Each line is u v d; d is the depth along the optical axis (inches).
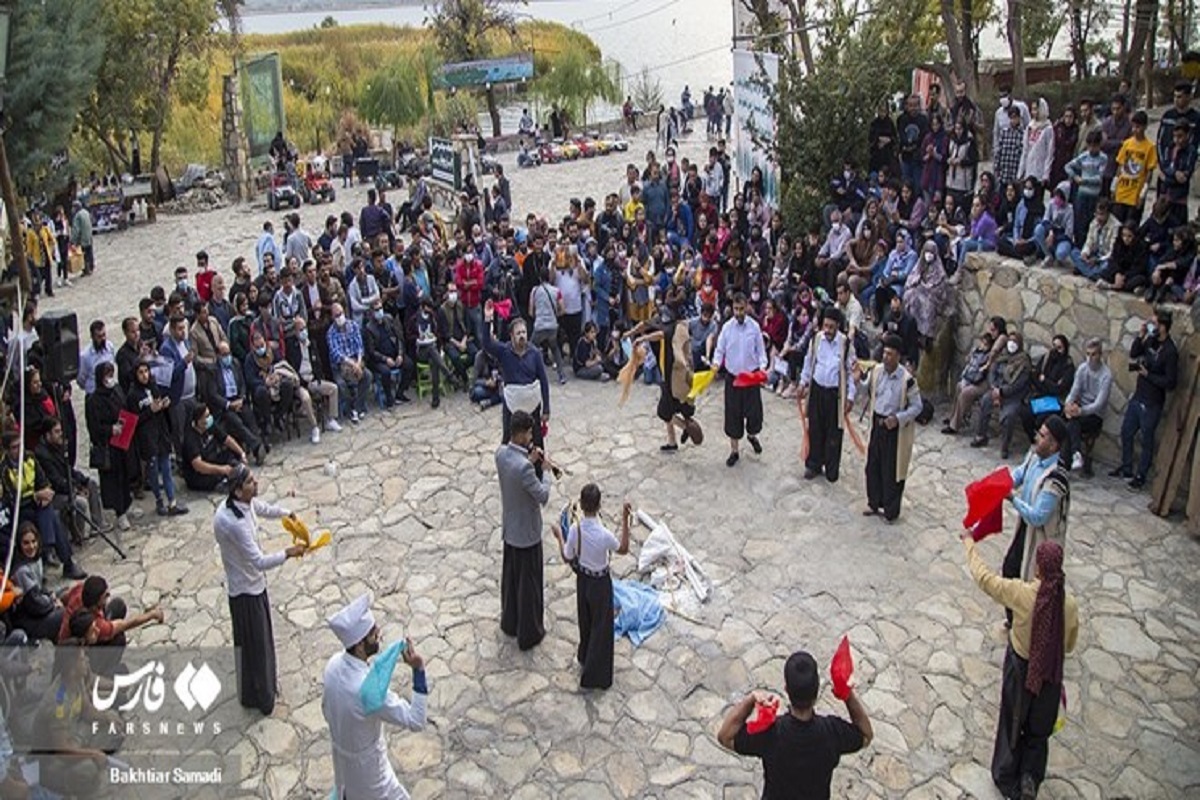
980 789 279.0
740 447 480.4
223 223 1002.1
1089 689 317.7
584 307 575.5
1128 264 440.8
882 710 308.3
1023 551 320.5
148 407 421.4
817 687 200.8
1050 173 529.3
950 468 453.4
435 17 1397.6
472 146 901.8
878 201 555.8
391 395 546.3
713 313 546.3
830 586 369.7
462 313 555.8
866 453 417.7
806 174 634.8
